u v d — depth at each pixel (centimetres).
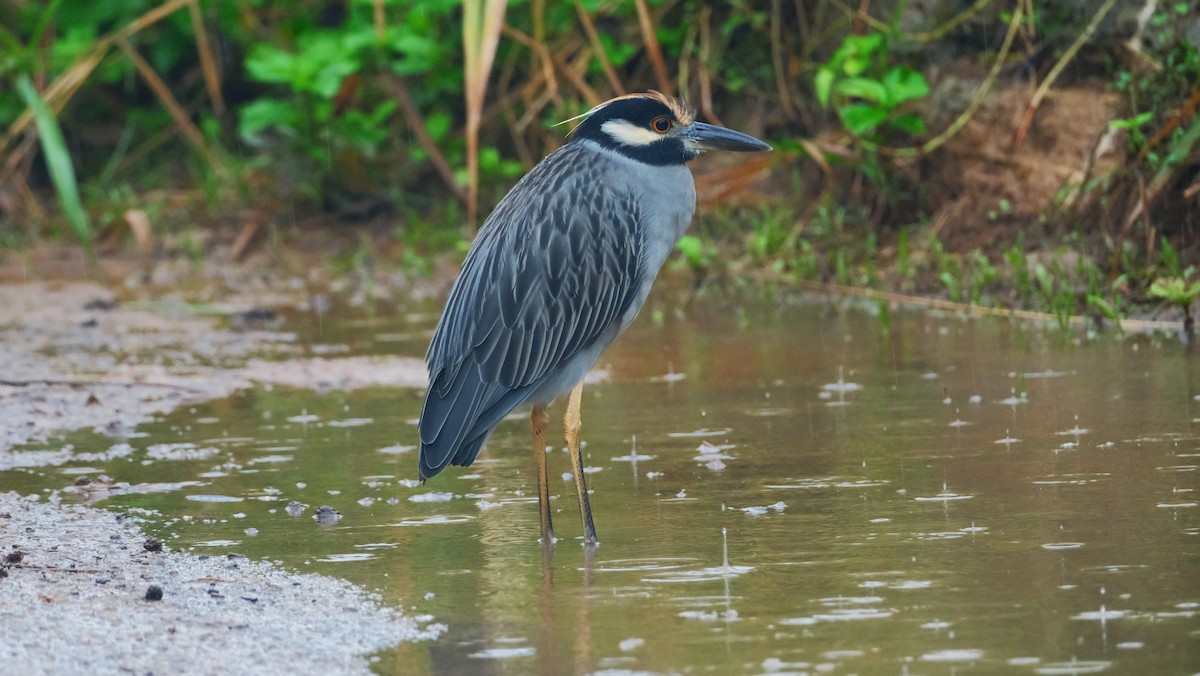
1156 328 1479
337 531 921
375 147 2262
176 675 663
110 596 782
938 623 705
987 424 1126
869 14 2005
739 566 813
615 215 1009
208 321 1772
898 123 1831
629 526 913
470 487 1034
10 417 1280
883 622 709
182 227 2308
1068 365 1325
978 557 805
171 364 1518
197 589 796
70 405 1324
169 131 2494
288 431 1219
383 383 1409
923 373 1334
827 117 2070
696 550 850
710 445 1109
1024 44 1841
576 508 967
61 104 2338
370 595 784
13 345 1634
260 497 1012
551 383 975
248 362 1521
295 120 2220
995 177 1806
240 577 820
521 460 1114
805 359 1438
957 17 1873
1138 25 1709
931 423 1143
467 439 953
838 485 980
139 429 1238
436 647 699
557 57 2203
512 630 721
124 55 2466
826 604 740
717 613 735
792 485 988
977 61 1872
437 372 970
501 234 998
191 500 1005
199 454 1144
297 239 2248
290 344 1622
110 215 2317
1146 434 1059
